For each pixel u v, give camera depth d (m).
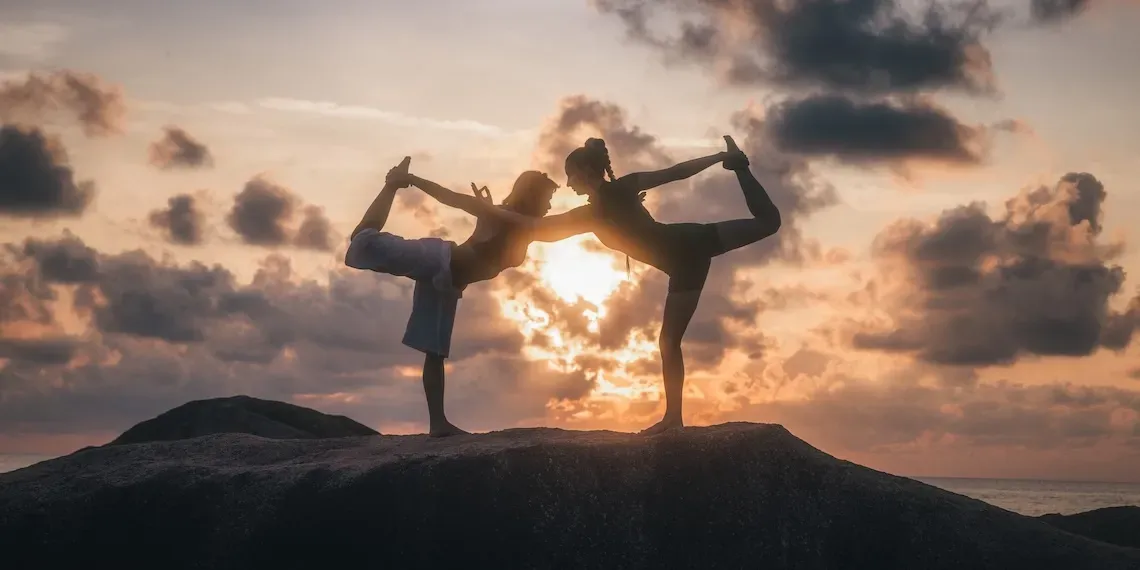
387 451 6.97
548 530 6.20
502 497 6.27
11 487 6.82
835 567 6.21
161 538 6.48
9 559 6.47
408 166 7.72
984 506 6.52
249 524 6.40
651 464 6.42
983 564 6.14
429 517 6.26
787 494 6.39
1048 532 6.31
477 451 6.46
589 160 7.22
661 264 7.17
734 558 6.20
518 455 6.39
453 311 7.59
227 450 7.43
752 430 6.66
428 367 7.59
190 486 6.61
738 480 6.40
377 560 6.23
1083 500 78.50
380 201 7.61
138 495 6.61
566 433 7.14
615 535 6.21
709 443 6.50
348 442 7.50
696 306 7.12
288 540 6.32
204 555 6.39
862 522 6.32
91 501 6.62
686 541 6.21
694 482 6.36
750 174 7.23
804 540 6.26
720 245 7.12
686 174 7.20
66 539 6.51
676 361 7.12
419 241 7.43
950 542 6.23
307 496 6.41
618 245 7.27
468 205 7.41
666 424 7.02
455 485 6.30
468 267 7.43
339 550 6.27
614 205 7.09
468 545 6.18
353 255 7.38
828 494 6.41
